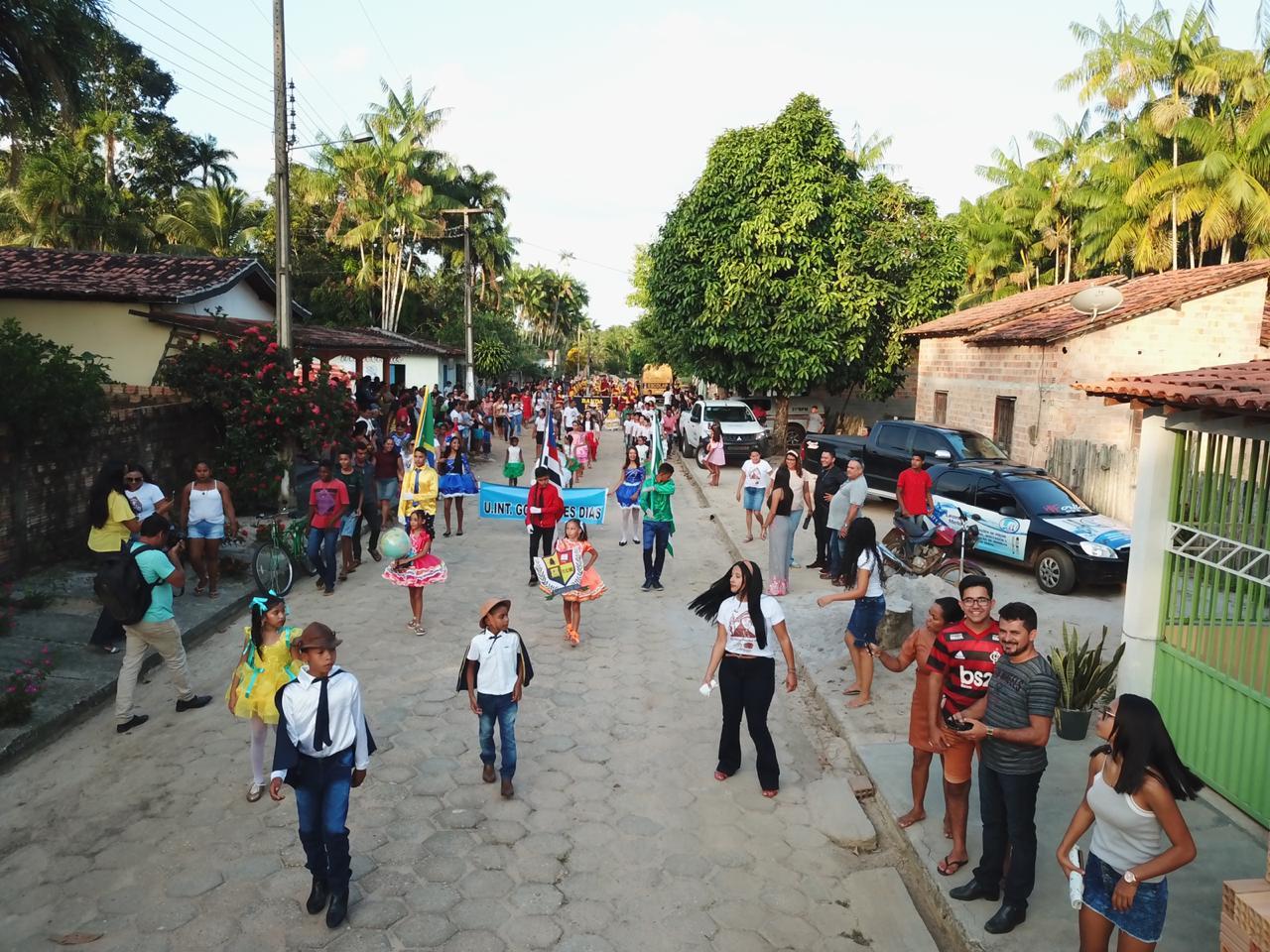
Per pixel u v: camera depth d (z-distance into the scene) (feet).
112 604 23.34
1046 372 57.26
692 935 16.47
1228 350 54.90
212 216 146.82
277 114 53.36
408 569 33.12
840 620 34.81
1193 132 108.99
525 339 256.93
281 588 37.83
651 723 26.11
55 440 36.40
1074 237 159.12
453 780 22.24
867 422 98.48
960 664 17.19
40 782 21.49
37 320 58.90
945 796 19.34
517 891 17.67
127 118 149.18
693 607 22.98
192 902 16.96
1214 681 20.39
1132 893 12.25
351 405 56.29
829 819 20.61
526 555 47.67
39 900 16.92
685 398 138.41
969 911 16.46
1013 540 41.60
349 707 16.43
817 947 16.25
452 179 171.12
